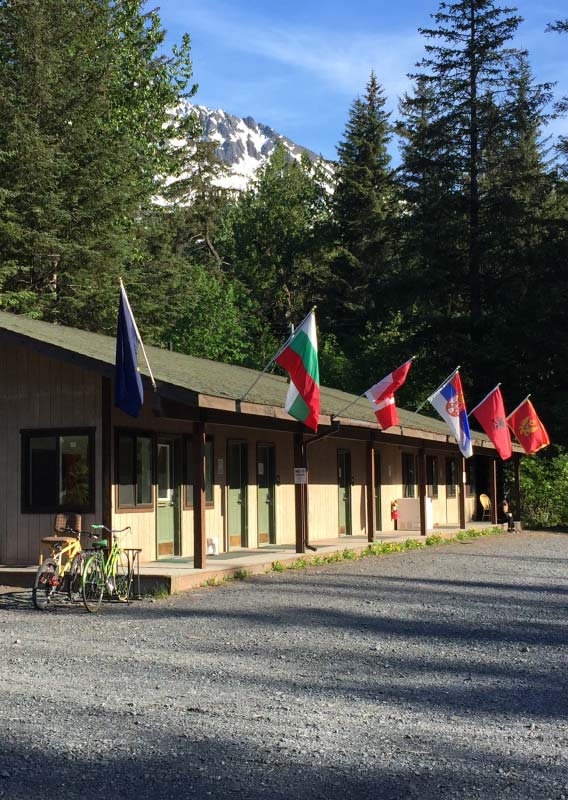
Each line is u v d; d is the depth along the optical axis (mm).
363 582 15133
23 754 5852
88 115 35125
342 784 5301
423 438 24422
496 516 33062
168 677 8078
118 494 15625
